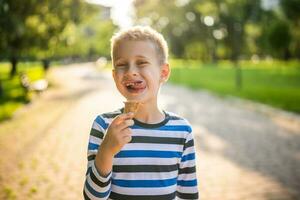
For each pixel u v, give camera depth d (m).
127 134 1.72
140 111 2.00
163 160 1.99
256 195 5.89
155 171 1.98
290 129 10.92
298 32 52.00
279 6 40.31
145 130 1.99
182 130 2.05
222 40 63.72
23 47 26.20
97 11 33.00
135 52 1.89
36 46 27.47
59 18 29.14
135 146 1.97
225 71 44.75
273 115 13.38
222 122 12.15
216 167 7.29
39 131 10.65
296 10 37.88
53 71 50.59
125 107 1.77
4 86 24.48
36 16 25.19
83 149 8.65
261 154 8.24
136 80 1.90
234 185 6.32
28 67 57.84
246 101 16.69
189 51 75.38
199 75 37.34
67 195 5.89
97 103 17.27
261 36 60.69
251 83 26.48
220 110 14.84
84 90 23.78
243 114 13.76
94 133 2.01
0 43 20.62
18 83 27.20
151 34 1.96
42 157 7.94
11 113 13.59
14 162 7.57
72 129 10.96
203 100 18.20
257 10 51.84
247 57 85.19
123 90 1.94
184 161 2.07
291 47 60.03
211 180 6.56
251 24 55.53
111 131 1.72
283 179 6.61
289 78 31.28
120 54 1.91
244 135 10.16
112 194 1.98
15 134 10.22
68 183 6.41
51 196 5.84
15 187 6.18
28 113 14.08
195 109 15.14
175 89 24.55
